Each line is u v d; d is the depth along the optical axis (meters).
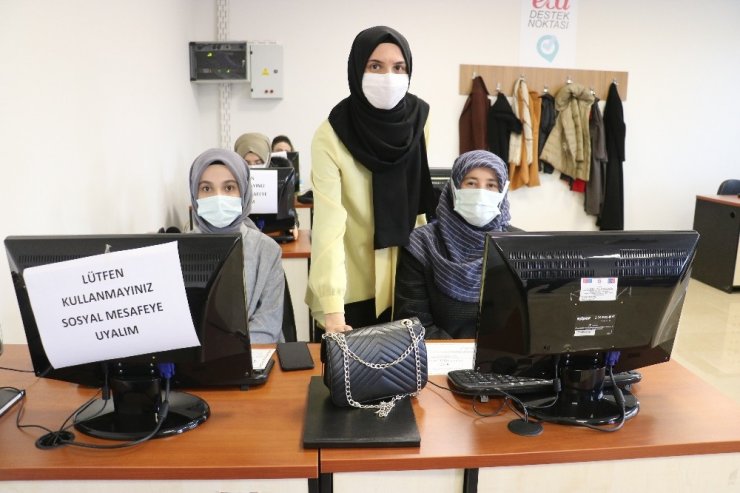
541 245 1.17
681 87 5.45
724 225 4.75
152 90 3.43
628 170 5.55
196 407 1.23
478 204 1.73
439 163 5.38
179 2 4.26
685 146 5.56
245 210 2.00
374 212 1.82
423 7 5.10
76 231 2.22
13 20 1.72
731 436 1.16
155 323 1.12
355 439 1.09
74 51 2.21
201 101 5.09
